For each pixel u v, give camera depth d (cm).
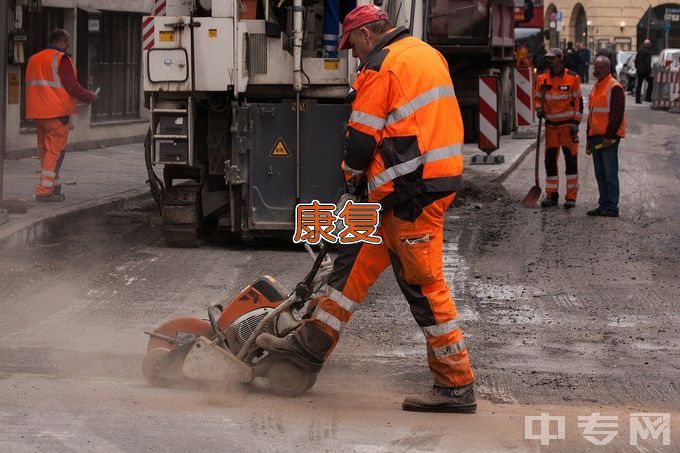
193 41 1778
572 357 1239
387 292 1569
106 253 1802
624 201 2564
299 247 1914
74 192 2341
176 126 1827
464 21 3525
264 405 968
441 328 962
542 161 3447
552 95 2431
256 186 1842
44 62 2122
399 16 2031
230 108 1853
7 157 2912
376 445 855
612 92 2291
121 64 3634
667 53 7056
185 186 1902
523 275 1717
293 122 1828
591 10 10744
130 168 2892
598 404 1041
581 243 2014
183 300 1477
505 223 2228
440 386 977
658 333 1363
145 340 1256
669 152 3762
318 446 847
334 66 1822
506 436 892
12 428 873
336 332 992
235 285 1584
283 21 1823
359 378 1126
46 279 1584
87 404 953
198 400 980
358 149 931
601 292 1602
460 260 1830
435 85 938
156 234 1997
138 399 978
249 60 1825
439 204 943
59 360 1155
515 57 4353
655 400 1059
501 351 1262
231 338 1025
